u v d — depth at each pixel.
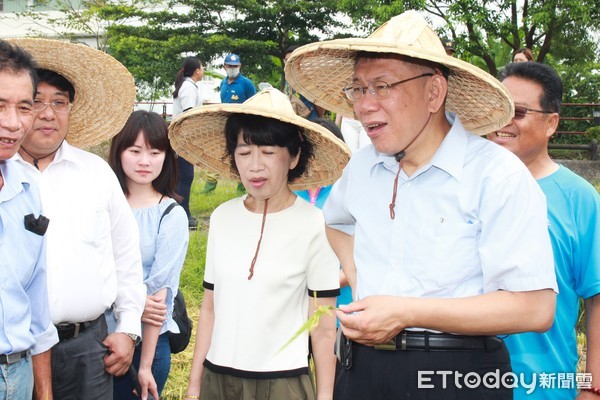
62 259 2.94
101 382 3.11
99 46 26.12
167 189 3.80
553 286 2.20
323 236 3.02
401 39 2.30
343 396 2.51
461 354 2.32
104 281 3.09
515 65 3.04
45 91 3.00
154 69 25.52
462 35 19.55
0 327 2.47
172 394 4.62
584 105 18.42
